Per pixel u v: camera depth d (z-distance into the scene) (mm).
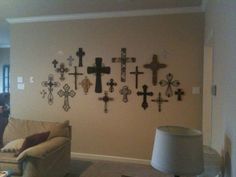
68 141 3322
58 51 4297
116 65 4039
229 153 1546
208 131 3592
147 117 3941
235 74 1387
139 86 3951
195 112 3746
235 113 1374
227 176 1598
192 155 1459
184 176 1616
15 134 3371
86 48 4160
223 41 1852
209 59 3615
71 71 4250
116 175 3465
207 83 3625
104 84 4105
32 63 4438
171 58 3807
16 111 4551
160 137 1550
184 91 3775
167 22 3801
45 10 3910
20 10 3902
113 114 4086
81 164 3916
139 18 3906
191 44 3730
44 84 4391
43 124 3381
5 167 2744
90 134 4203
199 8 3648
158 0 3396
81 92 4219
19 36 4480
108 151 4129
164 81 3846
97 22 4090
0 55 8477
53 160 2930
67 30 4234
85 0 3418
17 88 4535
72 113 4277
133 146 4016
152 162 1593
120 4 3586
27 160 2629
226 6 1718
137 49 3934
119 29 3996
